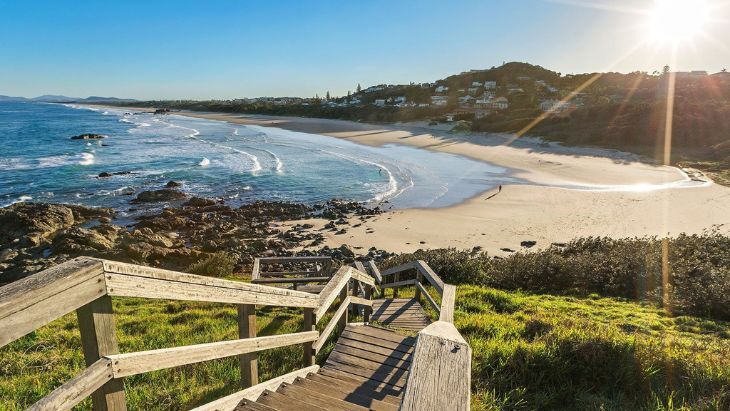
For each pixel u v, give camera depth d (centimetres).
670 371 457
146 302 1073
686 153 4819
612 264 1237
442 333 175
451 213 2892
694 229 2384
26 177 3816
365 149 5931
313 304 456
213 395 424
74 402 172
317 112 13150
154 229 2550
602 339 502
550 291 1177
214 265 1631
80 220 2672
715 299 902
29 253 2047
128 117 13050
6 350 597
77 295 171
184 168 4366
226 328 729
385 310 835
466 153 5562
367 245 2338
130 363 206
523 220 2694
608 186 3512
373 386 457
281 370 505
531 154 5416
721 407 389
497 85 16212
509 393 439
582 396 435
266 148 5900
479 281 1259
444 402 132
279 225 2712
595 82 15500
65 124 9600
